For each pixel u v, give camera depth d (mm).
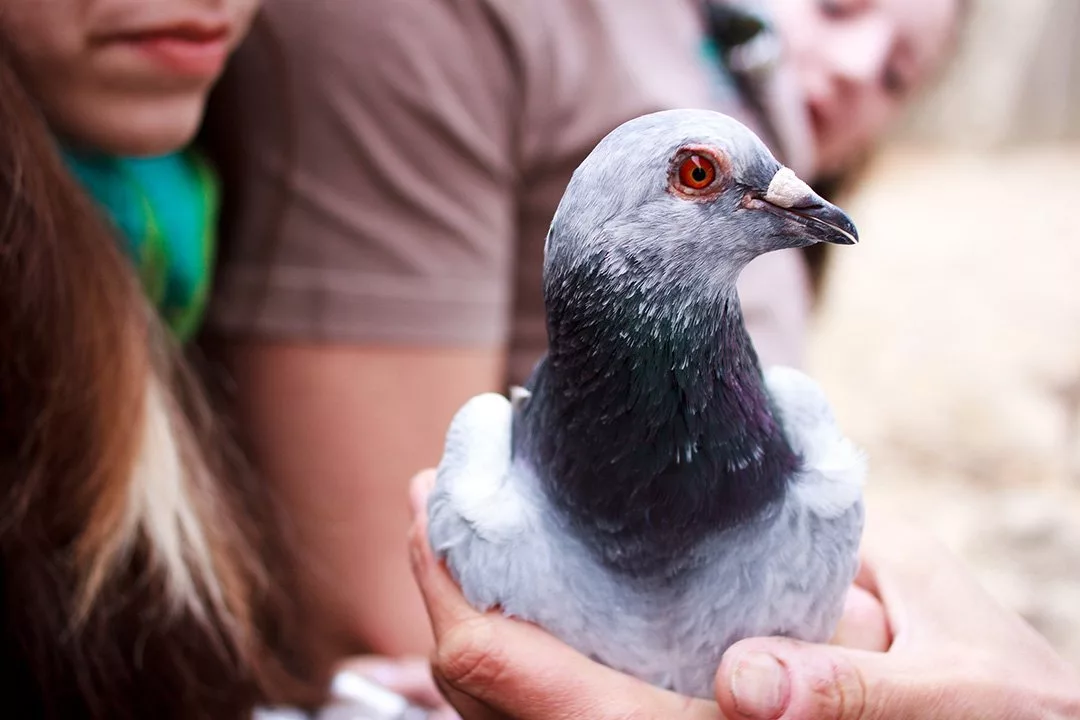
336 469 727
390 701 712
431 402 718
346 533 734
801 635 547
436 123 696
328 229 707
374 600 742
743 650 535
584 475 535
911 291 2391
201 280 714
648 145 520
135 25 625
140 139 649
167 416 670
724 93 767
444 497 549
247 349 729
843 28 933
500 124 710
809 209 521
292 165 707
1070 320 2215
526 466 547
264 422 733
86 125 646
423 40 690
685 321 526
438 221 704
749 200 523
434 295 708
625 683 548
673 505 533
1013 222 2904
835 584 542
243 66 704
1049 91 3789
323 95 695
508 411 562
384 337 710
